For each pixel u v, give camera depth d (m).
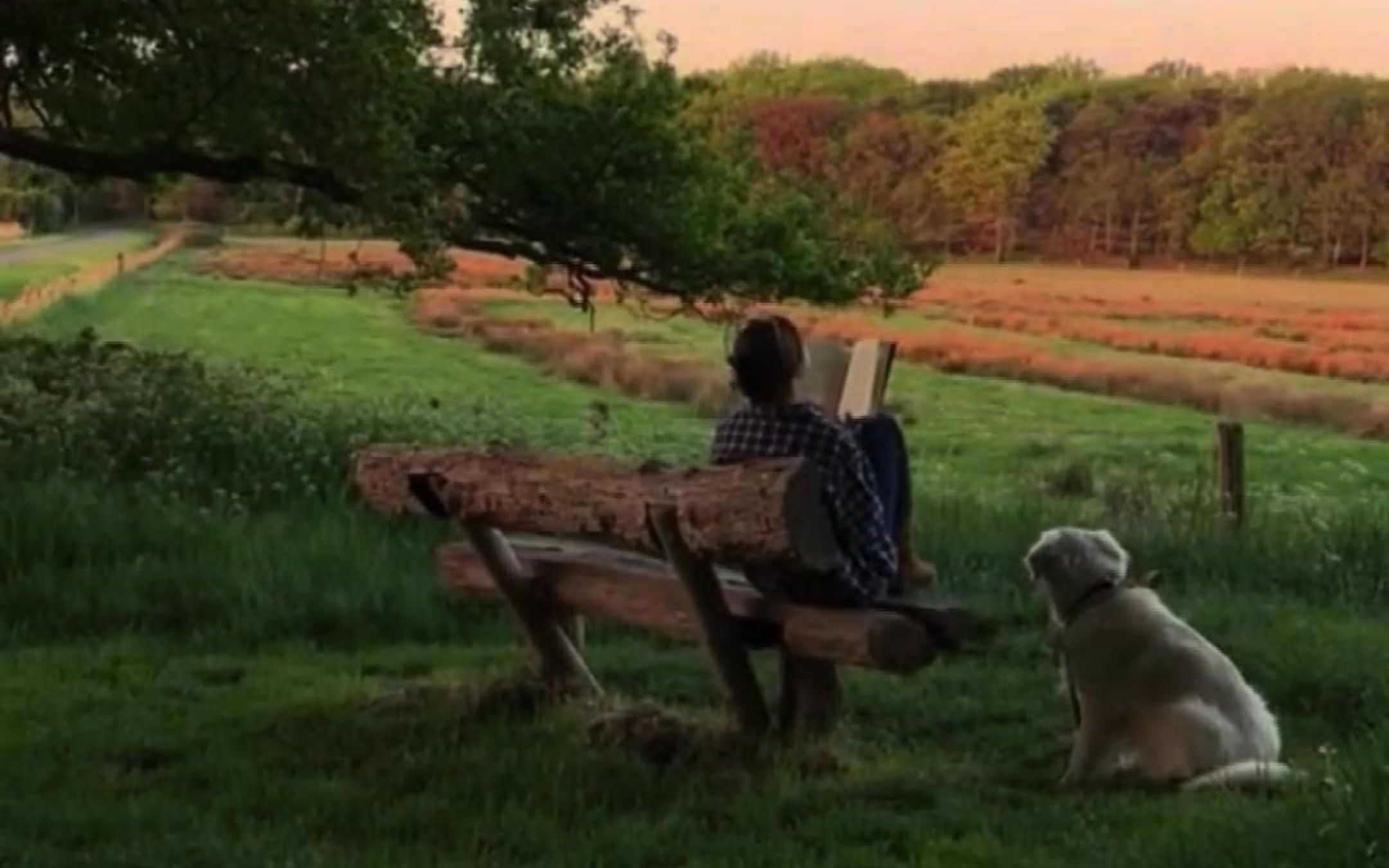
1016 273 72.25
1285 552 11.96
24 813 6.15
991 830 5.98
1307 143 71.50
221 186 23.94
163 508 11.66
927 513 13.61
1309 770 6.52
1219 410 43.53
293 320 56.28
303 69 19.08
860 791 6.44
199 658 9.15
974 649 9.17
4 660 9.00
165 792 6.51
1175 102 73.62
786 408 6.66
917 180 69.50
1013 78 72.38
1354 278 71.00
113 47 20.33
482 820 6.05
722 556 6.21
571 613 7.81
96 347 19.77
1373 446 35.28
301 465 13.33
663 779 6.49
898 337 56.28
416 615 9.95
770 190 24.50
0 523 10.80
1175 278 72.81
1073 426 38.34
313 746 7.10
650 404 37.47
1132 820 5.93
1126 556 7.02
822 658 6.58
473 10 22.44
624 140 22.97
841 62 66.31
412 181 20.36
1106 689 6.64
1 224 89.31
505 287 70.88
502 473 7.21
